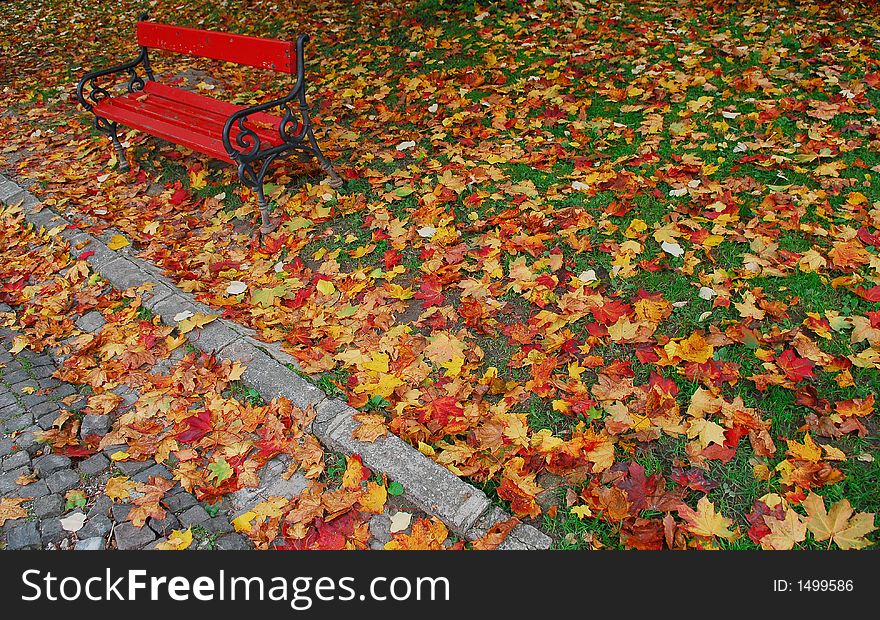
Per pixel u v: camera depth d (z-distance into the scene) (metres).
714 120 4.89
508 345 3.28
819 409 2.74
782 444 2.68
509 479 2.60
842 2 6.61
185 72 7.32
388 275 3.78
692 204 4.01
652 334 3.17
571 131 4.97
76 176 5.35
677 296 3.40
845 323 3.10
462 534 2.49
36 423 3.16
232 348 3.35
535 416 2.90
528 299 3.49
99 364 3.51
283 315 3.61
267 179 4.89
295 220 4.34
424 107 5.63
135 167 5.40
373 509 2.60
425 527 2.52
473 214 4.15
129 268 4.07
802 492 2.45
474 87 5.84
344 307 3.60
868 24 6.07
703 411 2.77
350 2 8.37
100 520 2.69
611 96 5.35
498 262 3.73
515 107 5.41
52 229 4.62
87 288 3.99
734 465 2.61
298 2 8.68
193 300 3.72
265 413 3.04
